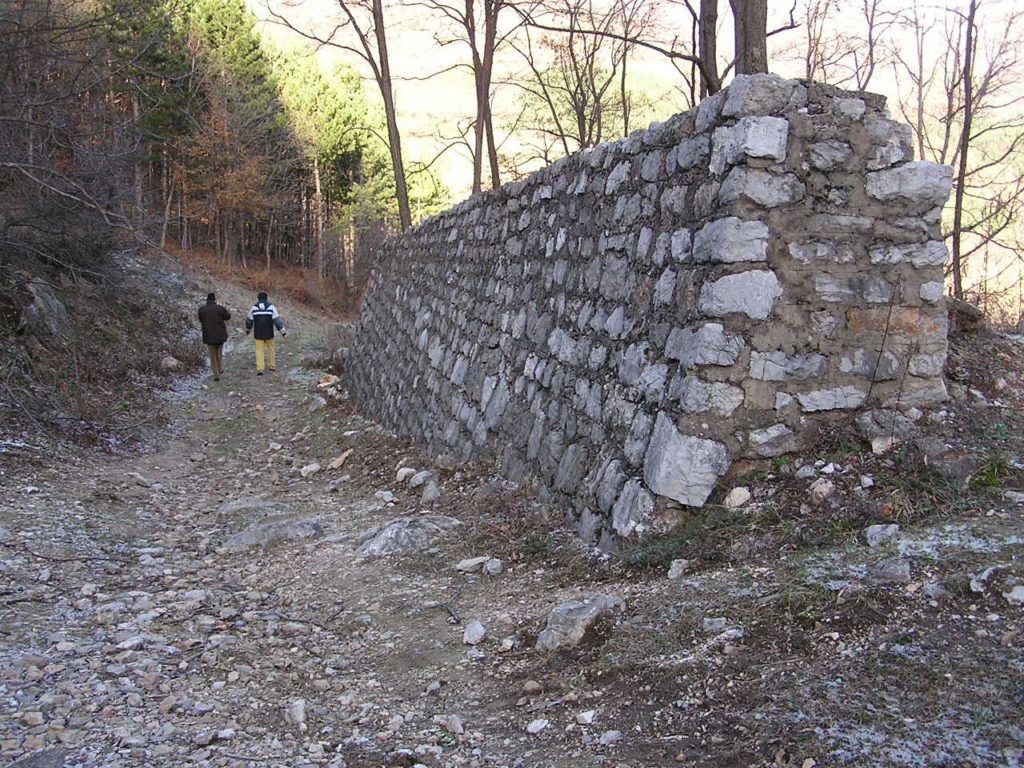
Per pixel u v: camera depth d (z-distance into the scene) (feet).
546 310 21.11
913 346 14.56
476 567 15.64
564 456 17.83
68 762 9.06
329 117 126.52
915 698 8.10
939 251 14.64
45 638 12.87
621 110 66.85
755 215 13.83
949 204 43.06
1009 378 16.16
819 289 14.16
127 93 64.90
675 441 13.66
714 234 14.02
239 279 99.04
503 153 78.07
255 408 40.88
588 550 15.06
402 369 34.58
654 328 15.55
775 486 13.46
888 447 13.57
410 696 11.11
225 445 33.40
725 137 14.16
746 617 10.38
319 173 129.39
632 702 9.55
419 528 17.74
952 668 8.36
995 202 35.42
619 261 17.58
